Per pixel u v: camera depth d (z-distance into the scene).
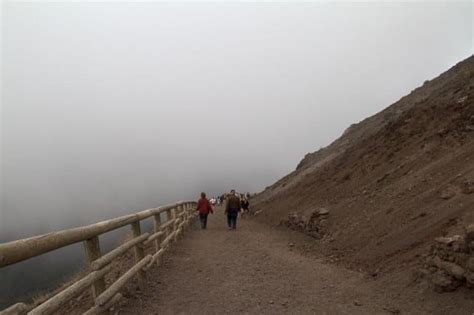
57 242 3.31
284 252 10.30
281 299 5.93
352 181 15.12
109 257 4.64
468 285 5.17
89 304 5.72
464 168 8.82
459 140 10.68
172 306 5.56
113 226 5.00
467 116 11.61
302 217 14.68
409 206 8.99
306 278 7.26
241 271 7.79
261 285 6.71
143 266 6.47
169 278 7.15
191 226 18.25
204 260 8.98
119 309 5.17
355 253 8.80
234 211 17.30
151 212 7.75
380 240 8.49
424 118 14.54
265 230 16.64
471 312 4.75
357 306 5.62
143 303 5.62
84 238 4.04
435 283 5.54
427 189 9.16
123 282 5.13
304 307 5.57
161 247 8.60
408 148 13.36
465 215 6.81
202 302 5.76
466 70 18.23
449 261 5.58
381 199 10.88
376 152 15.75
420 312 5.20
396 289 6.14
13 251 2.59
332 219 12.44
